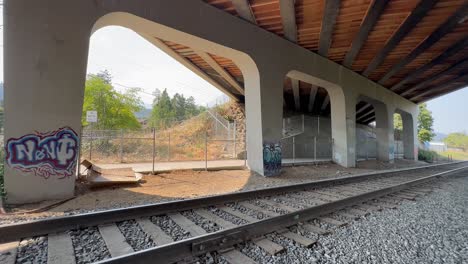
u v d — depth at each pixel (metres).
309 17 10.33
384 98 22.45
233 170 11.22
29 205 5.23
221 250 3.19
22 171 5.45
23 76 5.50
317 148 24.41
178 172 9.92
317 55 14.21
